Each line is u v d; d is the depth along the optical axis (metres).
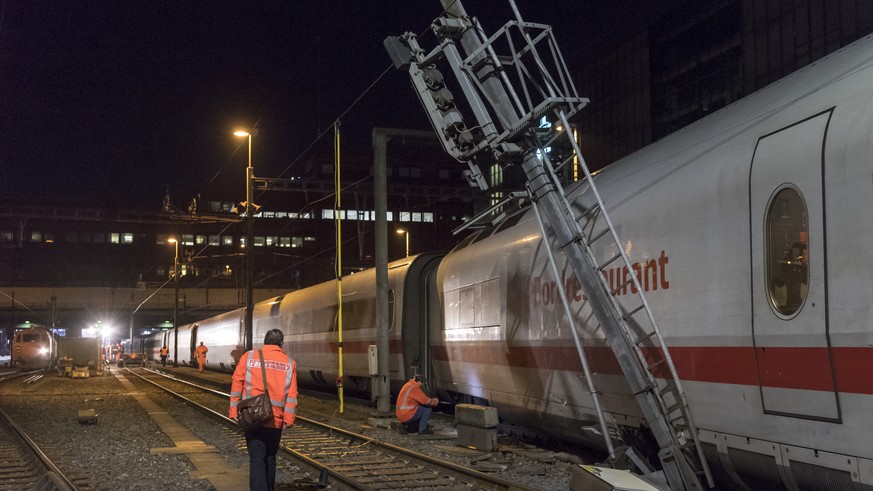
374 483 9.30
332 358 23.80
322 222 88.19
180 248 91.44
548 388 10.87
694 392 7.52
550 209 8.34
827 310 5.93
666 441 7.41
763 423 6.62
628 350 7.70
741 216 7.00
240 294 72.38
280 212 90.62
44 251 88.12
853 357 5.69
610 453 8.14
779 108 7.00
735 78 44.47
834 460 5.86
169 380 36.91
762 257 6.70
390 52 10.49
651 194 8.49
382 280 16.98
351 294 22.23
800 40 39.97
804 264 6.20
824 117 6.26
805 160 6.29
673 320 7.85
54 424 16.70
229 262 89.75
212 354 45.62
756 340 6.70
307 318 26.88
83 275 89.19
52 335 56.00
